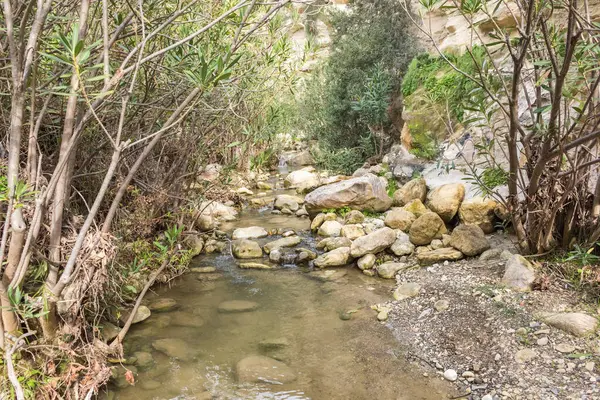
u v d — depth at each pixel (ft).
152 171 13.73
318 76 28.19
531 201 10.53
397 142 24.09
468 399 7.68
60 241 7.86
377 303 11.29
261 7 11.52
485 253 12.55
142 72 10.69
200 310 11.12
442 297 10.87
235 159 14.92
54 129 10.34
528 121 13.69
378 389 8.09
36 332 7.32
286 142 32.32
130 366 8.79
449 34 21.16
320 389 8.15
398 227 15.24
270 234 16.61
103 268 7.92
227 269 13.71
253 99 16.29
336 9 25.96
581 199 10.57
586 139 8.57
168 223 14.37
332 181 21.95
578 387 7.46
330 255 13.88
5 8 5.94
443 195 15.12
